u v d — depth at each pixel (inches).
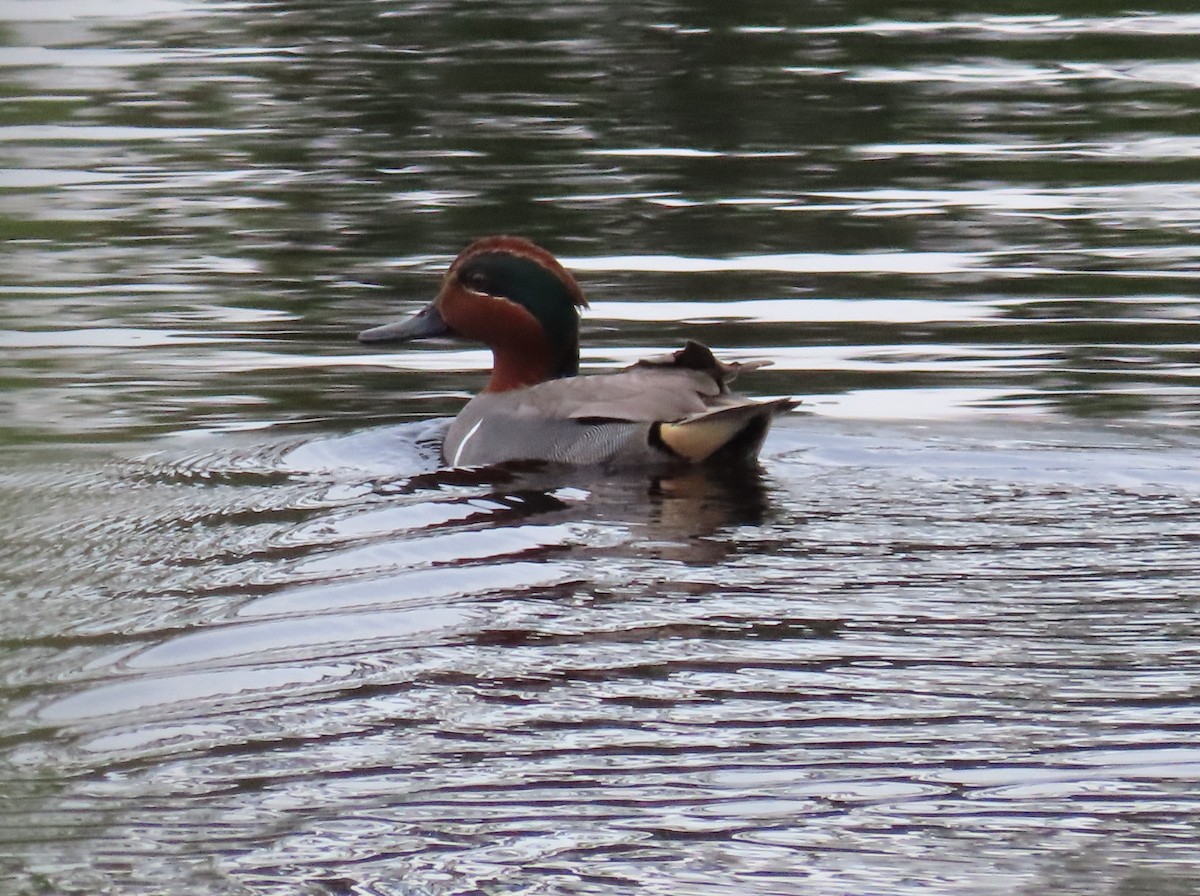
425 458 538.9
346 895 274.5
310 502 490.9
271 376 633.0
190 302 718.5
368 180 912.9
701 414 510.9
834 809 300.4
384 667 369.1
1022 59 1168.8
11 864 285.7
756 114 1039.6
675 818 298.2
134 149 991.0
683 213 839.7
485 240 594.9
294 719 343.9
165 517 476.1
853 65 1160.2
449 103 1079.6
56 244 808.3
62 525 469.4
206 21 1343.5
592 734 333.4
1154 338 648.4
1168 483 496.1
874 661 366.9
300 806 306.3
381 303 714.8
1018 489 491.2
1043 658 366.9
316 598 411.5
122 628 394.6
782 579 418.0
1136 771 313.7
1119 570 422.3
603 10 1343.5
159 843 293.1
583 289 725.9
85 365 639.8
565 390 538.9
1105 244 776.3
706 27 1289.4
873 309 693.3
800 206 850.8
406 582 420.8
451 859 285.1
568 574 424.5
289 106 1083.3
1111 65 1149.1
